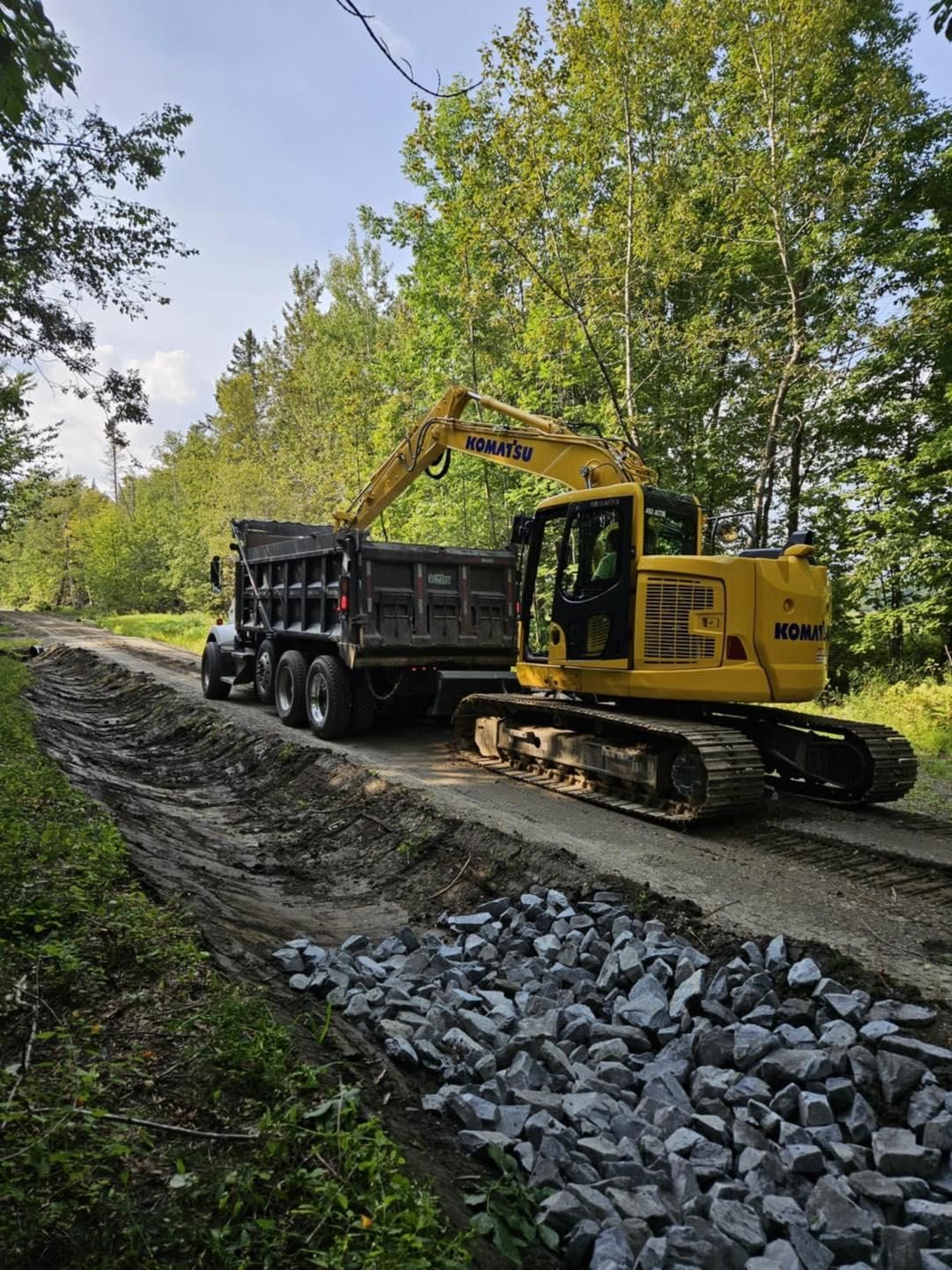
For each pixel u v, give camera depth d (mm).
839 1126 3389
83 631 39688
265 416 50438
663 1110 3475
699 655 7207
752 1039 3836
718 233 17203
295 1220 2285
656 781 7293
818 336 16219
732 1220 2850
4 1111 2479
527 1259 2664
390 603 10414
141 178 9422
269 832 8289
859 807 7684
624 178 16672
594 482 8391
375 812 7906
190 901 5129
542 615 9055
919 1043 3588
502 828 6859
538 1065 3816
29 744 9023
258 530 14617
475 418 21219
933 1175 3098
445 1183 2912
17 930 3988
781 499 19172
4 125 3188
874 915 5098
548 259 16672
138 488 70750
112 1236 2100
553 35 14812
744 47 15086
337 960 4891
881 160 14938
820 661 7387
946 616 15336
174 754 12070
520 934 5395
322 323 38219
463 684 10555
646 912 5266
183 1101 2814
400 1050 3902
